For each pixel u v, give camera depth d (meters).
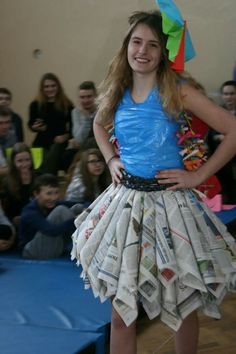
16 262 4.34
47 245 4.39
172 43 2.36
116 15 7.74
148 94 2.40
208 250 2.36
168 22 2.34
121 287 2.31
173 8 2.37
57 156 5.73
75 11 7.91
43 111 6.33
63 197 4.78
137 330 3.61
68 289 3.75
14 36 8.24
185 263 2.30
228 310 3.90
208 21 7.26
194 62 7.38
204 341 3.46
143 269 2.31
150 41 2.36
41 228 4.37
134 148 2.43
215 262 2.35
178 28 2.36
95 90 5.88
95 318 3.26
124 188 2.47
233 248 2.45
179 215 2.38
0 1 8.22
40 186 4.44
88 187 4.63
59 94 6.35
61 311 3.36
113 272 2.34
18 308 3.42
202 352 3.32
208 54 7.31
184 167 2.46
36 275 4.04
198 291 2.33
